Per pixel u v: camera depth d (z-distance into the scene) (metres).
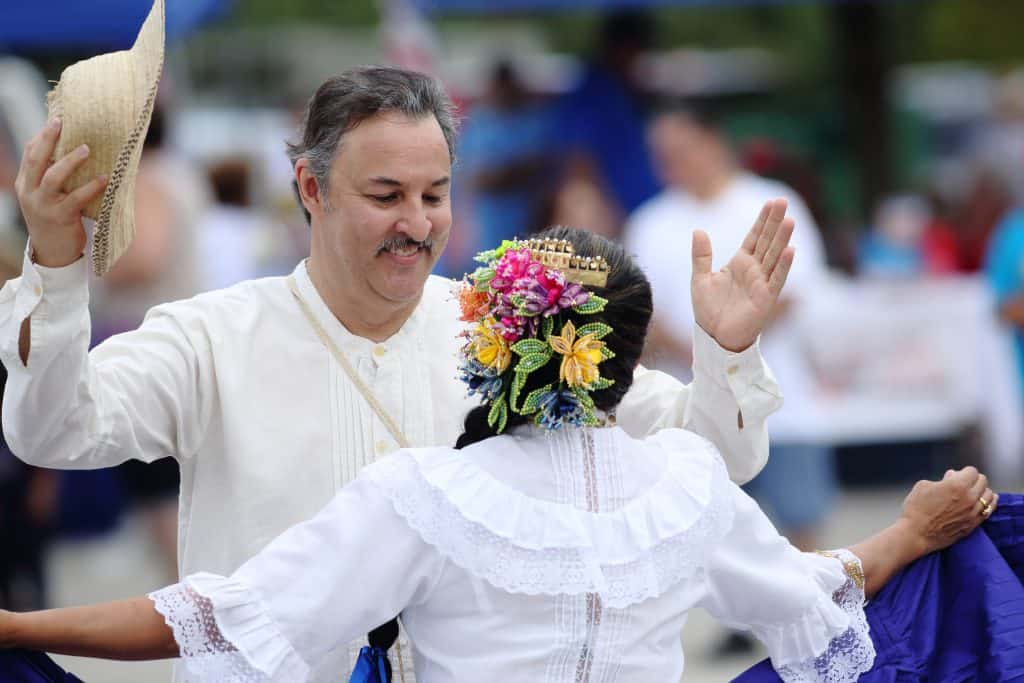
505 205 33.44
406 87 10.92
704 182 22.41
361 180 10.80
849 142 44.69
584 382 9.42
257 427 10.97
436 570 9.34
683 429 10.59
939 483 11.05
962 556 11.05
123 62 9.93
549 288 9.42
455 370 11.50
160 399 10.75
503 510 9.31
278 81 46.88
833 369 31.19
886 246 35.72
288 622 9.19
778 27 51.50
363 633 9.40
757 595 10.05
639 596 9.38
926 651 10.80
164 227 22.20
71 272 9.70
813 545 22.41
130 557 28.53
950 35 54.50
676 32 52.03
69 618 9.19
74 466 10.39
